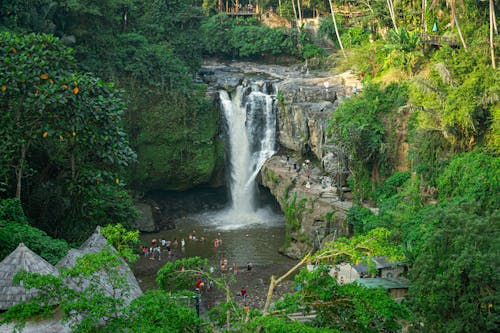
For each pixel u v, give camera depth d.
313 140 63.31
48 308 21.30
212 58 90.31
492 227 30.53
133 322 18.45
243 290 45.94
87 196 42.25
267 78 77.38
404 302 31.02
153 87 65.12
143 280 49.88
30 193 44.19
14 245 31.78
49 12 59.62
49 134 35.88
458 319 28.62
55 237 42.94
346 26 88.75
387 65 61.28
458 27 50.59
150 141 65.12
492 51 48.28
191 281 23.20
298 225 56.00
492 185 43.31
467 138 48.28
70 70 38.88
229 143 70.12
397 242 42.75
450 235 30.25
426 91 50.06
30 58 35.12
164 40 73.19
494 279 28.08
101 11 64.44
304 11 96.62
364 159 55.28
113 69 63.59
